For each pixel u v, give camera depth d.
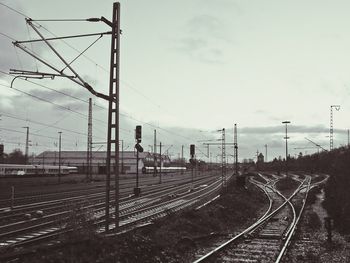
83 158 153.38
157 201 43.16
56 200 39.34
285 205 42.16
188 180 95.19
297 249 18.23
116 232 18.75
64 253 13.36
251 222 30.25
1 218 26.06
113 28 20.02
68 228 17.52
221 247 16.98
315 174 113.81
